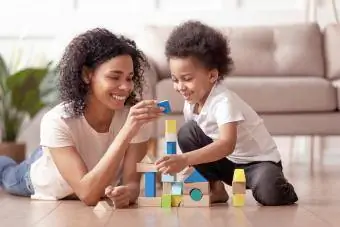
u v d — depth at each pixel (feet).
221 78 7.85
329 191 9.56
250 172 7.93
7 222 6.45
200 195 7.54
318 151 16.72
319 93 12.64
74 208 7.48
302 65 14.71
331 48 14.97
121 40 7.70
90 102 7.80
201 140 8.23
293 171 13.99
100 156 8.03
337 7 16.48
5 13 16.63
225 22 16.56
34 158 8.66
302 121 12.66
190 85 7.57
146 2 16.62
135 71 8.03
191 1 16.69
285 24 15.37
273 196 7.61
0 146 13.91
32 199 8.48
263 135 8.02
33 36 16.57
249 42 14.83
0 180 9.31
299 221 6.39
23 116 14.71
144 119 7.22
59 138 7.68
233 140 7.39
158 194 8.89
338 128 12.69
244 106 7.89
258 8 16.63
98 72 7.52
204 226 6.06
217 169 8.18
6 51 16.55
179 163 7.07
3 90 14.24
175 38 7.63
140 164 7.57
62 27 16.60
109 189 7.29
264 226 6.07
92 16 16.61
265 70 14.67
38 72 13.97
